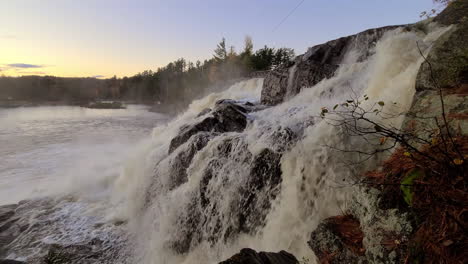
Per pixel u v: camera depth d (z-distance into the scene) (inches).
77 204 315.0
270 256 98.7
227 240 193.8
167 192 267.3
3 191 377.1
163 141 360.2
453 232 62.3
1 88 4712.1
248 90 651.5
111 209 302.4
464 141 77.1
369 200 91.0
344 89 271.0
